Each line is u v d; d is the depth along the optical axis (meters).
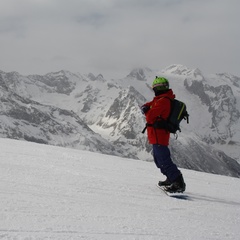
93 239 2.44
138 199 4.19
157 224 3.10
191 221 3.42
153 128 5.14
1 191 3.54
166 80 5.25
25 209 2.99
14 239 2.24
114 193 4.31
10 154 7.05
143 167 8.02
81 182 4.68
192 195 5.15
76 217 2.97
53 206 3.23
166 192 4.87
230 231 3.20
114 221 3.01
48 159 6.92
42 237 2.34
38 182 4.29
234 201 5.19
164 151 5.11
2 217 2.68
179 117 5.20
